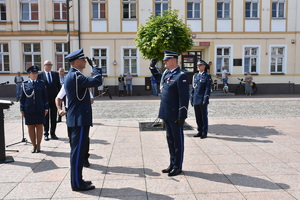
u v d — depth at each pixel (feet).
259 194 12.34
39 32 68.39
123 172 15.31
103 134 25.05
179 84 14.67
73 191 12.90
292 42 71.10
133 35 69.72
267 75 71.41
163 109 15.31
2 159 17.19
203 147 20.26
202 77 23.45
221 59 71.31
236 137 23.36
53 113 23.62
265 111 39.81
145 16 69.51
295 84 71.77
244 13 70.33
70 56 13.64
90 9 68.74
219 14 70.64
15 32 68.13
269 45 71.10
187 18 69.41
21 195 12.50
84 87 13.23
